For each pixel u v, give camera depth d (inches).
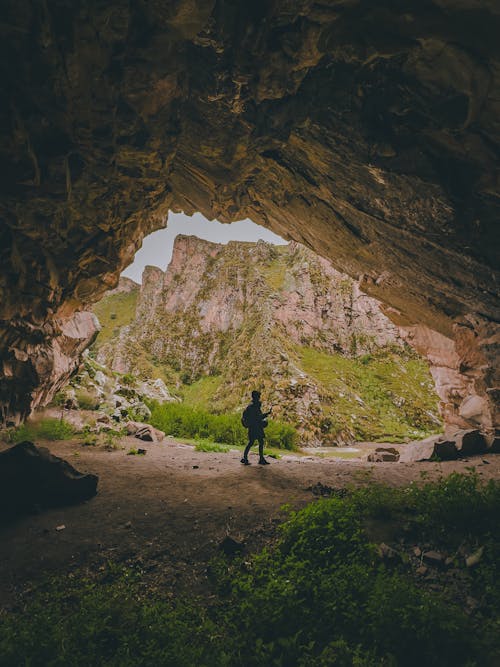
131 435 573.0
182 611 163.0
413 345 640.4
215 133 330.3
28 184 252.2
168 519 250.2
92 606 160.6
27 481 264.1
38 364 466.3
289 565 189.8
